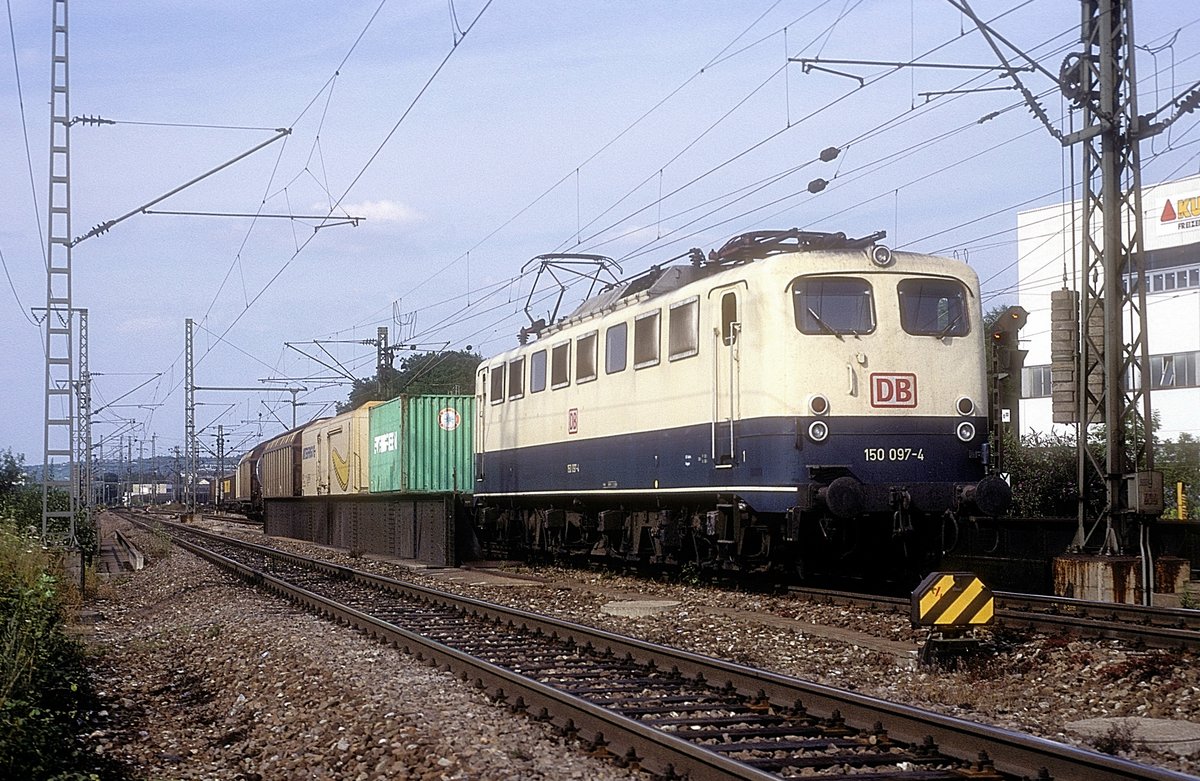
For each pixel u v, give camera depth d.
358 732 8.53
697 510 18.78
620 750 7.74
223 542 39.88
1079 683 10.05
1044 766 6.72
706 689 9.87
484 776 7.21
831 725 8.30
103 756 8.62
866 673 10.83
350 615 15.09
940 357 16.09
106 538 52.94
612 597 18.20
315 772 7.71
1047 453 26.92
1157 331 43.31
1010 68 16.77
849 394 15.67
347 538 37.59
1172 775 5.95
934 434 15.88
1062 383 17.66
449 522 27.28
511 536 26.94
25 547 17.55
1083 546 16.98
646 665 11.04
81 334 48.59
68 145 23.33
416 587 18.61
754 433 16.03
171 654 13.93
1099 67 16.73
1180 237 43.03
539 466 24.14
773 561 17.31
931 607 10.77
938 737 7.51
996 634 12.34
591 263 25.02
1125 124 16.73
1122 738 7.79
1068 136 17.28
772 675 9.22
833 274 15.96
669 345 18.55
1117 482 16.55
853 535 16.75
